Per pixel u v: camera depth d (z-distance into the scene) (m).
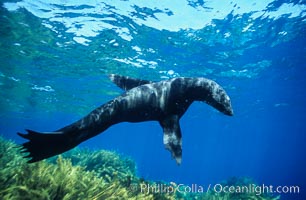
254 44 21.12
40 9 15.75
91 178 9.66
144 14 16.48
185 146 122.00
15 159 12.42
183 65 24.16
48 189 6.83
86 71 25.08
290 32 19.89
